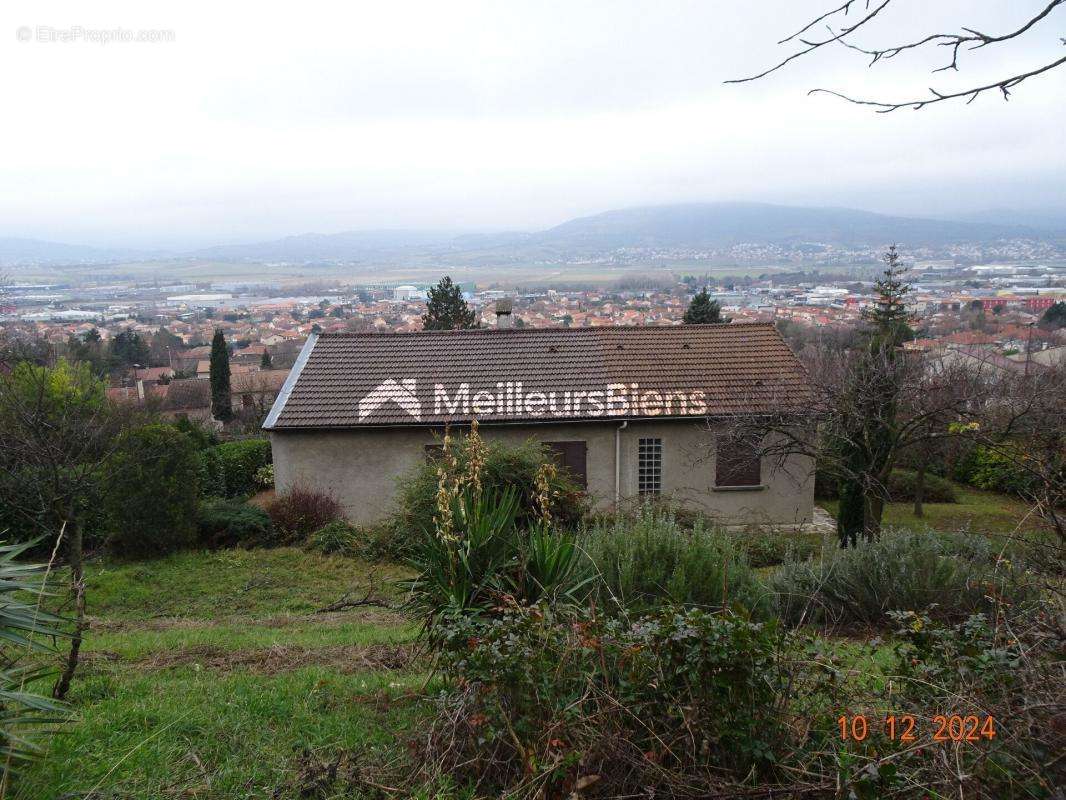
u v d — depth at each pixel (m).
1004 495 22.61
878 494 15.20
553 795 3.76
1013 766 3.33
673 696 3.87
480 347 22.33
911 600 8.10
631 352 22.05
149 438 15.53
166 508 15.45
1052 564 4.35
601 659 3.97
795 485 19.95
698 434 19.83
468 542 5.34
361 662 7.20
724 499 19.91
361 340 22.61
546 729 3.86
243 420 39.12
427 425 19.28
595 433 19.78
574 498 13.66
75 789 3.90
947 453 20.36
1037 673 3.53
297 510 17.89
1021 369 18.31
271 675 6.89
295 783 4.21
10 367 13.81
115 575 13.84
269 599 12.69
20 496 10.70
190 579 13.98
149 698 5.84
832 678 4.04
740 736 3.76
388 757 4.50
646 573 7.26
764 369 21.16
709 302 36.69
